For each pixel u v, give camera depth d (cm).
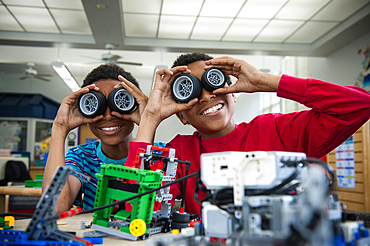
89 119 121
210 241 60
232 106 121
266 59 847
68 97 120
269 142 120
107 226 82
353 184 372
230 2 482
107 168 84
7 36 601
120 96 124
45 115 981
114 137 127
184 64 127
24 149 953
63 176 68
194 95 111
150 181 80
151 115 119
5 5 501
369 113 99
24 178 432
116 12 481
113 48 634
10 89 1008
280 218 51
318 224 51
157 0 477
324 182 57
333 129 103
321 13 520
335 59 659
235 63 113
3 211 254
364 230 61
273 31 588
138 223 75
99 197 84
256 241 51
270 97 938
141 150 92
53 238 67
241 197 58
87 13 485
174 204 99
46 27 582
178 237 65
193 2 483
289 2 483
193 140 130
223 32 591
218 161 64
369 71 555
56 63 601
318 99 103
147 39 622
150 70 898
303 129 114
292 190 60
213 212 62
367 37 564
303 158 65
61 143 116
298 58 793
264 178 58
